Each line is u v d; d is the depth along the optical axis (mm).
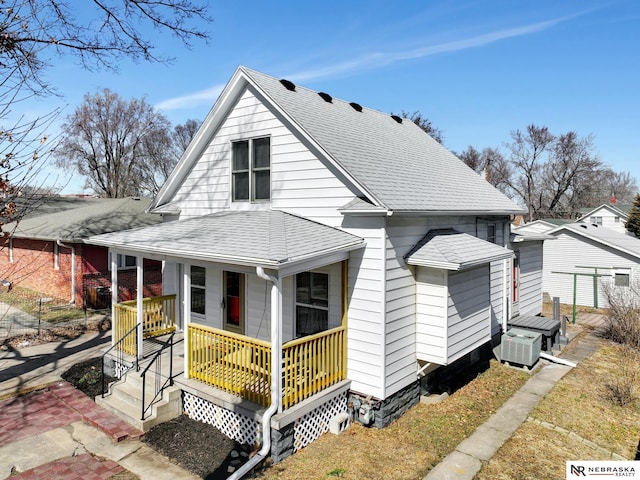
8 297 18172
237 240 7633
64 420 7801
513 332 11891
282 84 10430
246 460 6609
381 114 14258
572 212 53656
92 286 16500
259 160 9781
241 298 10195
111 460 6551
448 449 7008
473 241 9469
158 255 8680
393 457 6727
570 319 17422
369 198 7504
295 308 9164
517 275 14523
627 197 76438
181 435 7312
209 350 7848
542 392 9438
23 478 6031
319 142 8234
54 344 12219
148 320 10625
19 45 7703
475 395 9320
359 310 7879
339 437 7418
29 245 19594
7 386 9180
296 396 7000
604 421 8055
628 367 10852
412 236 8492
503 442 7230
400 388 8094
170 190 11750
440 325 8164
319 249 6984
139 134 44312
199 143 10805
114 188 43469
